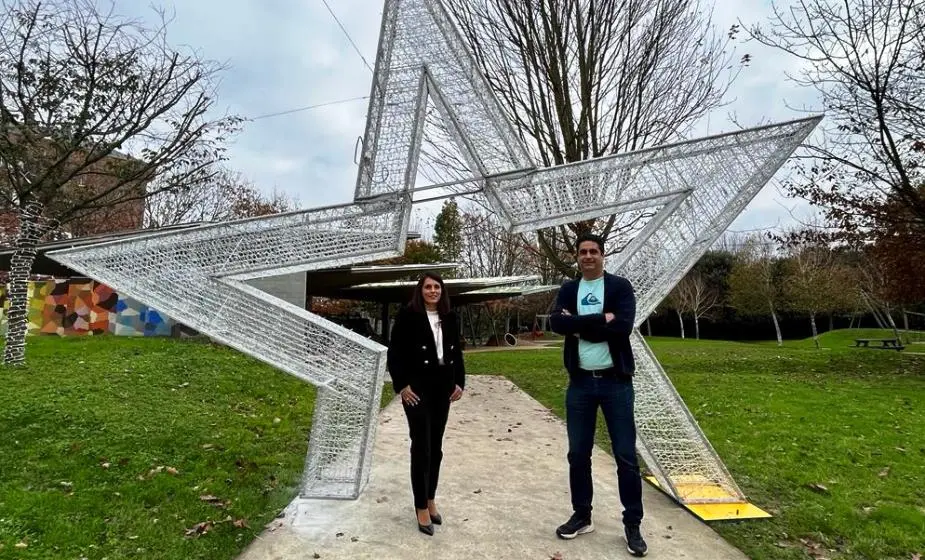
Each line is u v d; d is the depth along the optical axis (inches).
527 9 392.5
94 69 326.0
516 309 1409.9
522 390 402.0
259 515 148.5
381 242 161.5
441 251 1257.4
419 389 141.4
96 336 511.5
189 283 157.9
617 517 152.6
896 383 397.4
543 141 414.9
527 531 141.3
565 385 415.2
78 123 325.1
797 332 1438.2
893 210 450.3
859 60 418.0
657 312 1572.3
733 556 129.6
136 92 343.3
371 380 163.9
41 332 541.0
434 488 146.5
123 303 546.0
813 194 477.7
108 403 243.6
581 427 138.7
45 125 328.2
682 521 149.9
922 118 419.2
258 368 373.7
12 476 163.9
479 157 158.9
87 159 342.3
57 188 341.4
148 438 205.3
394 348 144.6
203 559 123.4
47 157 340.8
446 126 162.7
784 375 446.9
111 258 154.1
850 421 272.4
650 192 163.5
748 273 1210.0
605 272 143.7
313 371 162.2
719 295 1455.5
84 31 322.0
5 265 500.1
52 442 191.6
